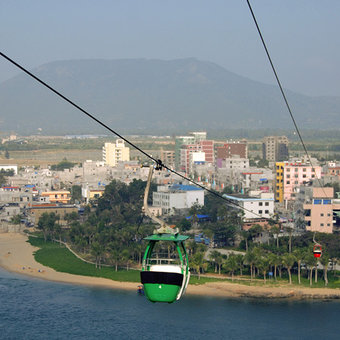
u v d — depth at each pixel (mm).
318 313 137750
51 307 142875
